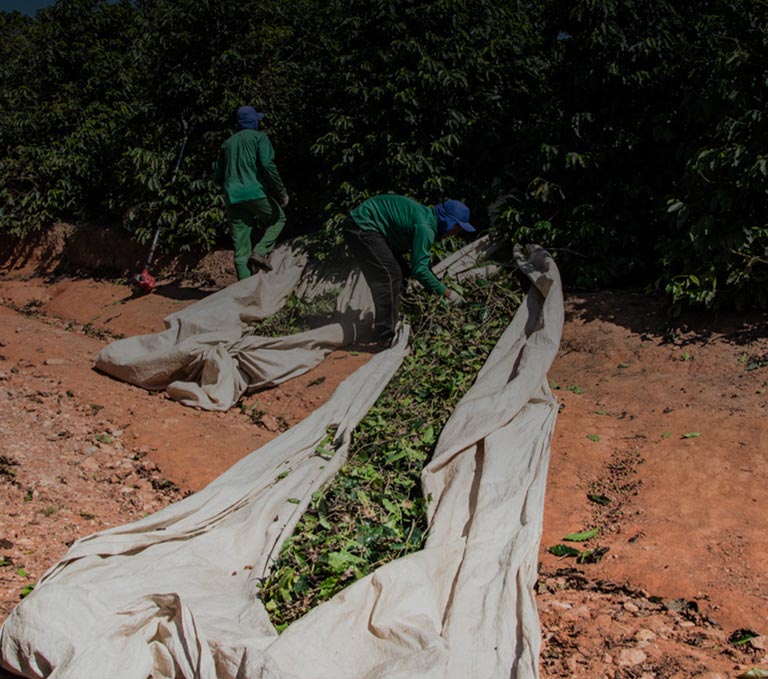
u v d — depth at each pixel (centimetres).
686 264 705
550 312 665
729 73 719
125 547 434
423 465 536
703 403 590
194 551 443
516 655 350
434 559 410
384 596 374
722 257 681
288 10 1071
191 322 750
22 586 434
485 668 345
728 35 736
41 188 1301
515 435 526
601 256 792
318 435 573
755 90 720
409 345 725
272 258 899
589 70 802
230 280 1011
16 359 787
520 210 835
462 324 738
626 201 796
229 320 772
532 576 405
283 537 455
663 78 789
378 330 741
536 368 599
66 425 645
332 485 518
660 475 517
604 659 365
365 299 819
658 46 781
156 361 718
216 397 691
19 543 480
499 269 803
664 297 720
